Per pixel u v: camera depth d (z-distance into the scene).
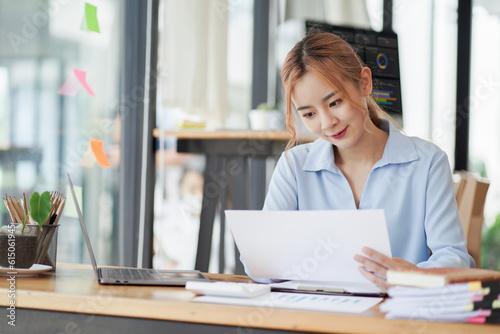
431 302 0.88
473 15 3.88
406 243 1.49
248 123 3.77
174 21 2.79
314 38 1.42
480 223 2.13
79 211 1.36
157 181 2.93
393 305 0.91
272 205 1.58
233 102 3.67
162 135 2.74
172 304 0.97
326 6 3.54
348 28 2.62
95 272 1.29
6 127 2.15
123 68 2.67
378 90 2.57
